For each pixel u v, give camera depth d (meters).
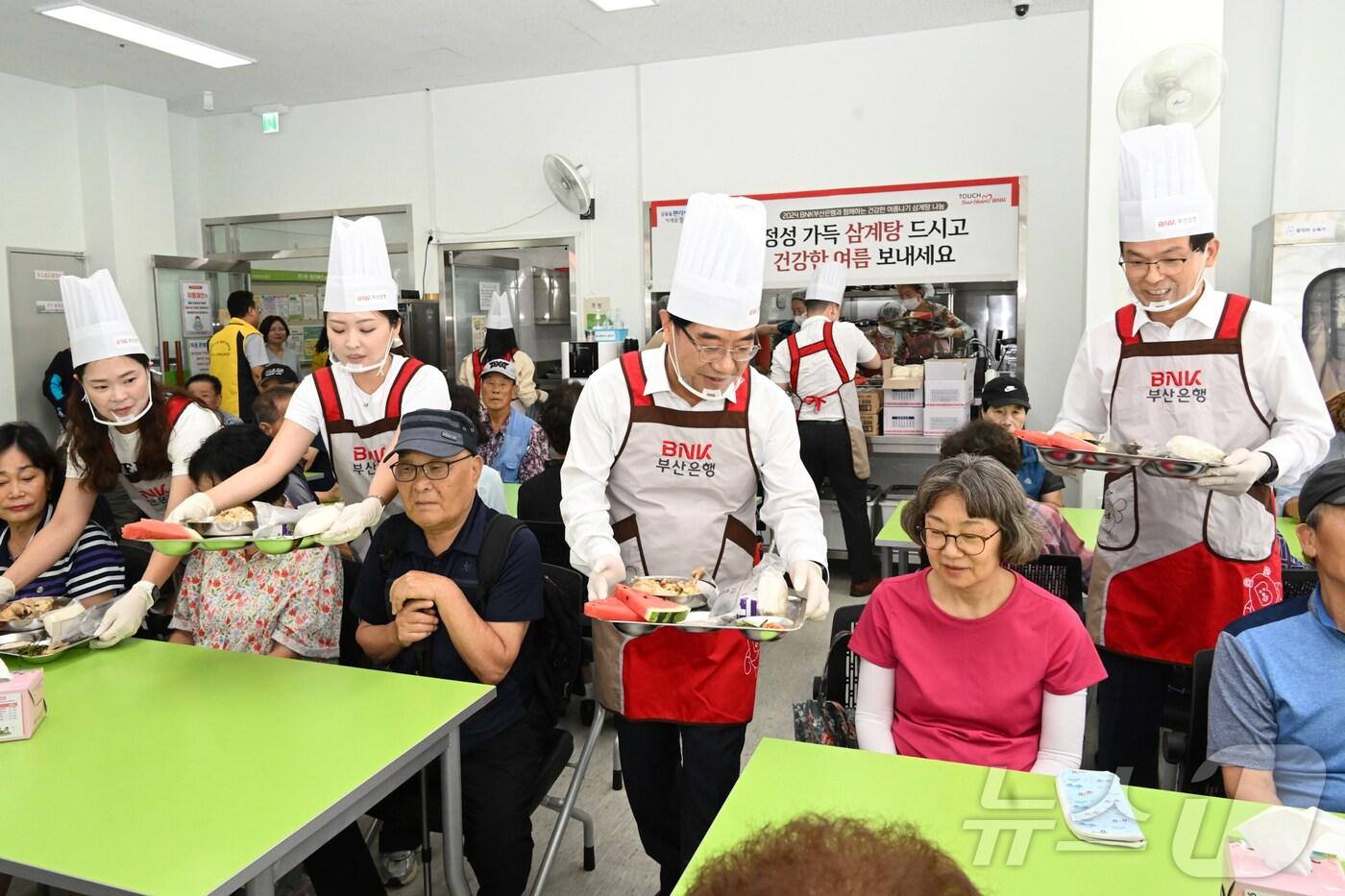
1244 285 4.59
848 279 5.60
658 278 6.02
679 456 1.86
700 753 1.87
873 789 1.40
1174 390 2.13
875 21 5.16
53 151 6.60
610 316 6.15
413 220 6.66
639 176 6.01
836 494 4.93
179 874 1.17
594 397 1.89
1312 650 1.44
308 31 5.34
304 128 6.95
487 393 4.16
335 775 1.44
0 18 5.18
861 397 5.23
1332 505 1.37
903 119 5.39
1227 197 4.59
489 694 1.78
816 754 1.52
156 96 6.84
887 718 1.75
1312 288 3.98
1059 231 5.18
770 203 5.70
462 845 1.82
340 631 2.24
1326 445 1.98
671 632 1.84
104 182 6.68
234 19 5.17
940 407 5.04
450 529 1.97
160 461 2.40
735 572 1.92
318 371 2.44
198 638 2.18
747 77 5.69
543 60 5.83
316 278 7.17
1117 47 3.48
